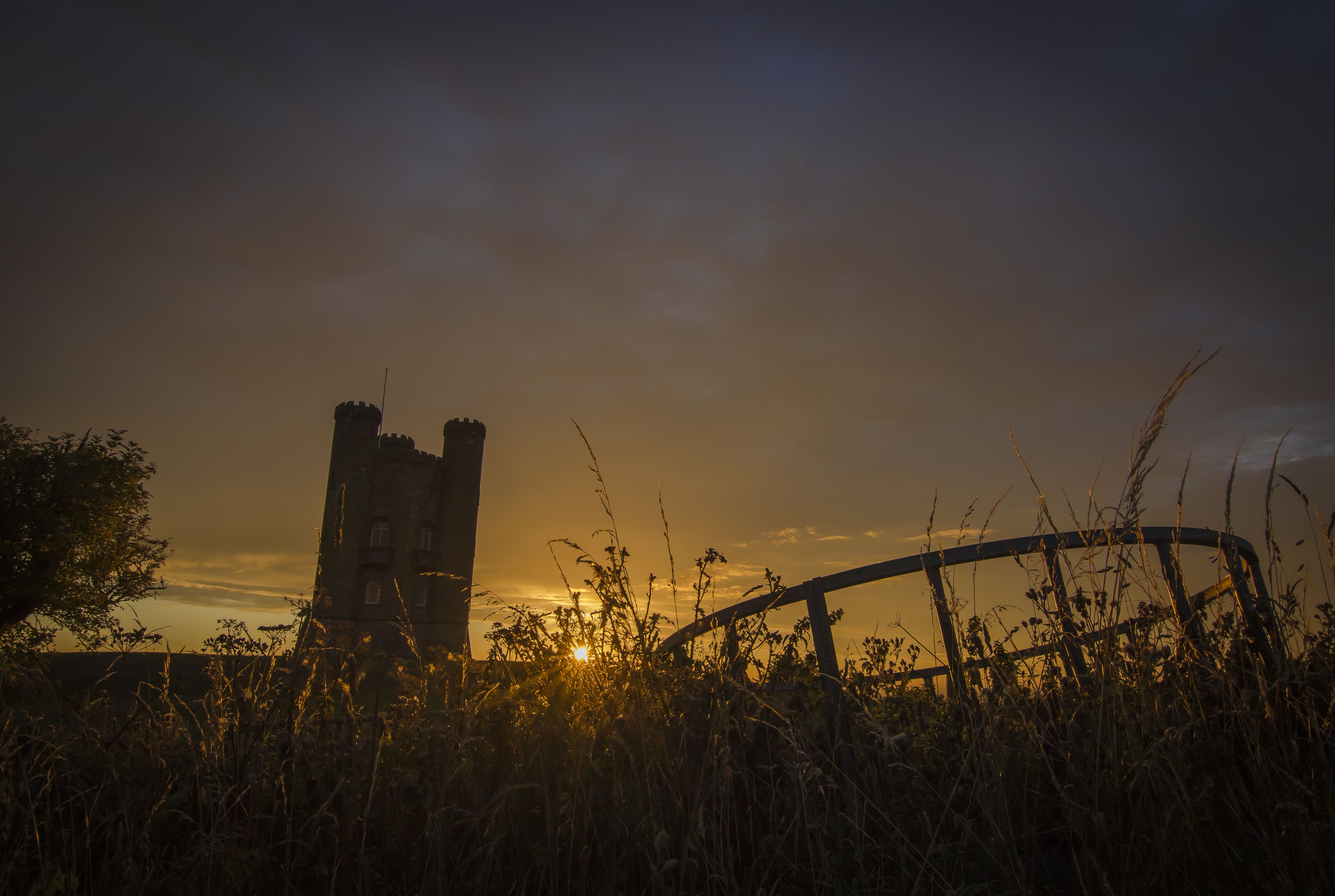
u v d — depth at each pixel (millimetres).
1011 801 1910
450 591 54344
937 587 2174
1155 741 1676
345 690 2133
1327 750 1715
